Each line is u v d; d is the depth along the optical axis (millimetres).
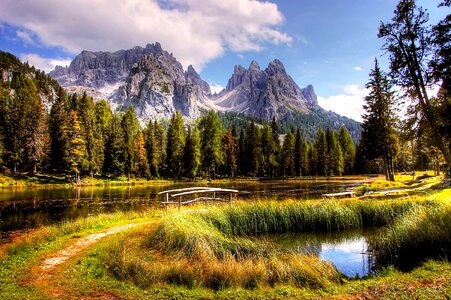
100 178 67812
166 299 7945
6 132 59000
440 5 18172
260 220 18938
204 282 9477
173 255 12188
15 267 10312
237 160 89250
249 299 7938
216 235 14445
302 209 19797
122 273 9773
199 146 77562
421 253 11852
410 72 21219
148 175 76000
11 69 161250
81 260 11031
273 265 10289
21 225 21078
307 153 102500
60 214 25484
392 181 43812
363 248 15531
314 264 10469
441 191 27297
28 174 59375
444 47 18406
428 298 7156
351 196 29031
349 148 107438
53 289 8398
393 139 45562
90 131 64875
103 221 18938
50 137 63812
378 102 46188
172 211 18734
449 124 18969
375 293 7887
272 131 95688
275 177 88688
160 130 94000
